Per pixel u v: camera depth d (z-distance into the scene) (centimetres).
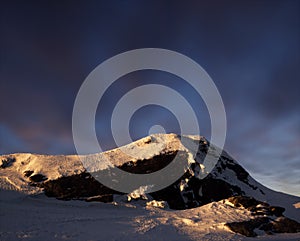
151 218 3522
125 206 4247
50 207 3856
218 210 3825
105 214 3656
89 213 3644
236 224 3136
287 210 4488
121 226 3030
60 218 3152
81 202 4209
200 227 3158
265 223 3281
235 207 3934
